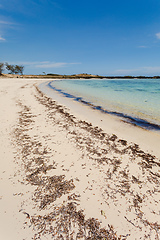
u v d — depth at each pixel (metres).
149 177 2.92
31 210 2.12
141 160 3.52
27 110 7.81
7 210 2.09
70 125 5.87
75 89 24.08
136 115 7.77
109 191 2.54
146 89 25.19
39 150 3.80
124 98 14.22
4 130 4.95
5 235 1.76
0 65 59.28
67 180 2.76
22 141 4.25
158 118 7.23
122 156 3.69
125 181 2.80
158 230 1.91
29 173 2.91
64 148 3.98
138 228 1.93
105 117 7.28
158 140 4.69
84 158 3.53
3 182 2.62
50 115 7.17
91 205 2.25
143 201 2.35
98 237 1.81
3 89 16.14
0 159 3.31
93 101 12.24
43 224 1.92
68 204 2.25
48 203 2.24
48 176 2.85
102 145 4.25
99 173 3.00
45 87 25.11
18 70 83.19
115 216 2.09
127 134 5.15
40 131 5.09
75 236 1.81
